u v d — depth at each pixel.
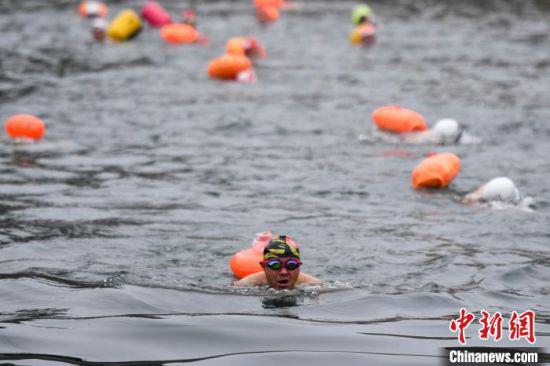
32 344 24.22
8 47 88.12
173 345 24.33
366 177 46.91
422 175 44.69
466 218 39.66
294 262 29.17
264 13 109.06
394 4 126.94
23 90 68.56
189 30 94.31
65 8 117.50
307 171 47.88
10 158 49.78
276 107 64.31
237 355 23.66
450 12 118.31
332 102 66.06
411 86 72.06
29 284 29.48
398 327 26.05
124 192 43.03
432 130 55.50
